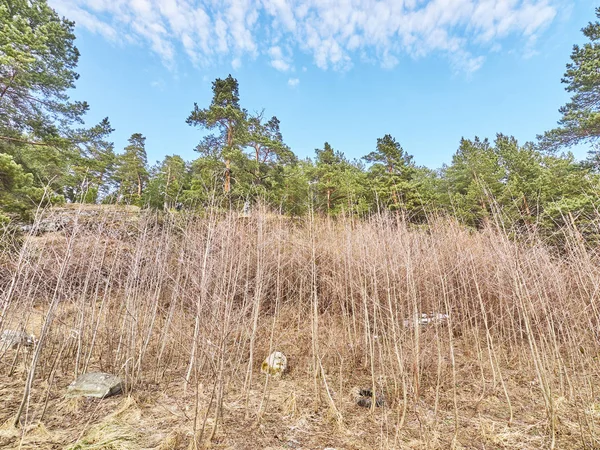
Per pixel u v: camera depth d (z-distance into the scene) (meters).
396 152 14.11
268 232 4.86
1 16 6.77
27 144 8.23
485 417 2.81
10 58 6.50
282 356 3.85
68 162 8.55
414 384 2.99
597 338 3.13
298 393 3.24
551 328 3.20
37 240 3.59
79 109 9.16
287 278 4.78
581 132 10.23
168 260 4.41
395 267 3.73
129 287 3.91
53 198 5.83
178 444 2.24
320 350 4.05
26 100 8.29
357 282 4.27
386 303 3.95
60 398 2.96
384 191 11.46
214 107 12.20
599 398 3.10
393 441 2.38
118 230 4.31
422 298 4.34
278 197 11.20
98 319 3.71
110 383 3.11
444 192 15.32
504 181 12.93
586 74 9.94
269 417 2.72
